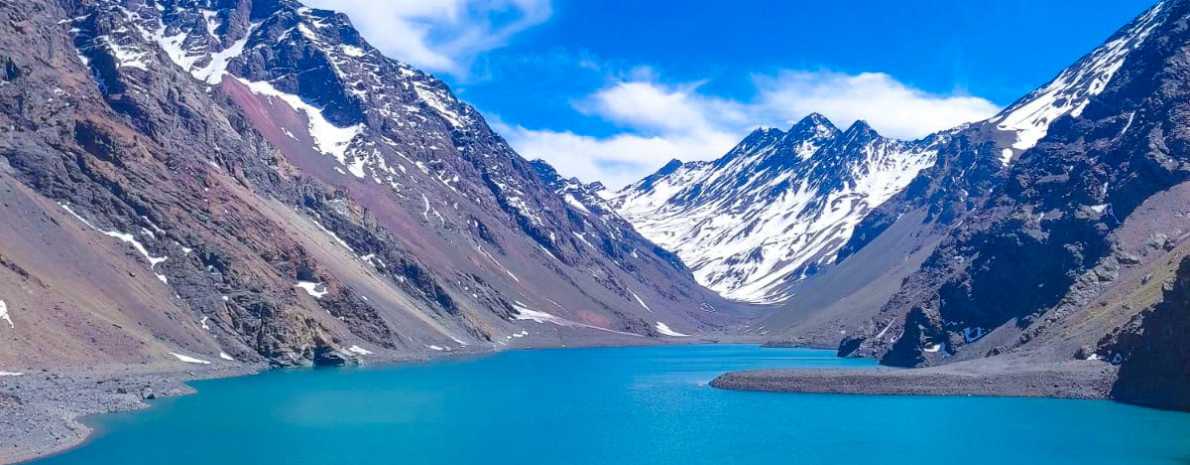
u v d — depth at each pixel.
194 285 197.38
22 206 177.62
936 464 102.50
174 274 196.62
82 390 134.38
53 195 194.38
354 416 135.25
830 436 119.50
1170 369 131.50
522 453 110.44
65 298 160.62
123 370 153.62
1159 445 107.56
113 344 159.12
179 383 158.00
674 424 131.25
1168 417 123.50
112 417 124.75
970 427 122.75
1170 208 186.75
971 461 103.31
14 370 133.38
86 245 183.50
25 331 143.25
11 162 196.25
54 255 171.88
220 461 102.12
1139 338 139.75
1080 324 162.75
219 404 141.50
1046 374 149.50
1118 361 144.50
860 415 136.12
